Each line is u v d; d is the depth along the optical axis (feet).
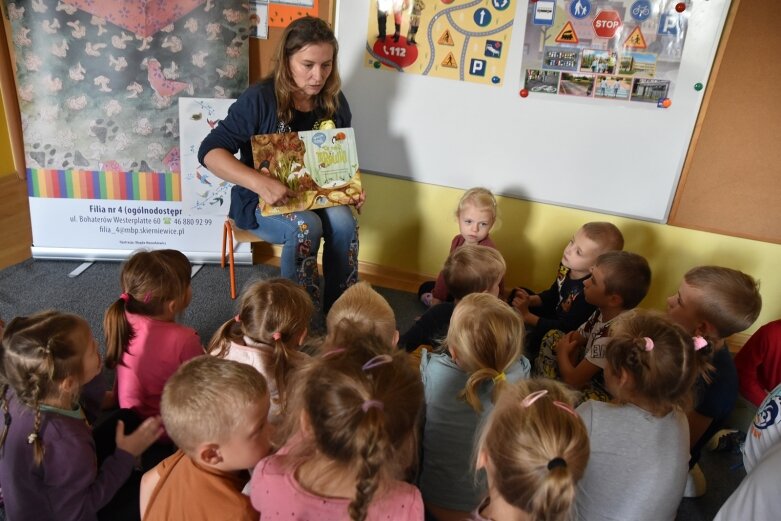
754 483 3.73
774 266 8.14
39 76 8.20
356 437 3.16
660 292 8.75
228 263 9.52
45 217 8.95
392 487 3.48
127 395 5.53
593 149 8.20
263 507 3.51
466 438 4.63
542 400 3.40
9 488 4.31
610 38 7.58
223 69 8.37
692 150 7.82
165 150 8.71
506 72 8.09
